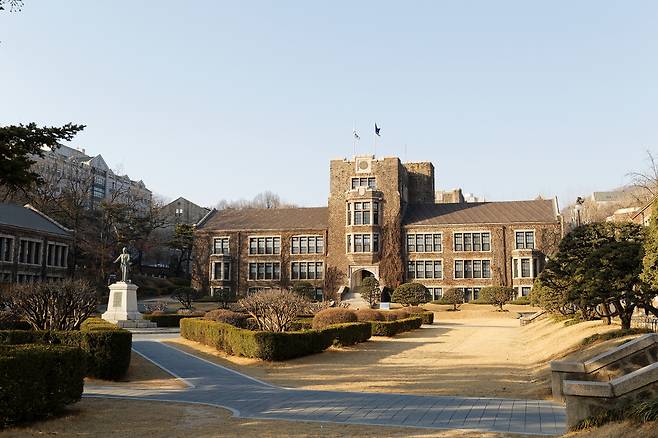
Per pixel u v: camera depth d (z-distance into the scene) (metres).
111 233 82.69
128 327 43.62
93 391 17.86
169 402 15.71
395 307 67.94
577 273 26.70
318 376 21.73
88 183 93.38
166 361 25.58
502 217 75.81
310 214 83.88
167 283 88.38
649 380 10.38
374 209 77.12
